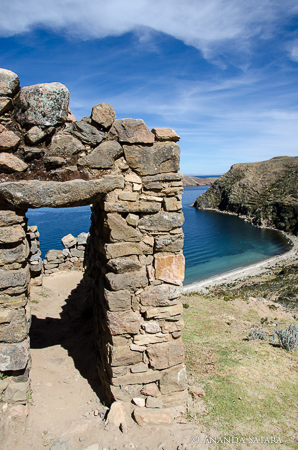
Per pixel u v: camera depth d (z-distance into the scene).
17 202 3.86
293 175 94.50
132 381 4.55
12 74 3.86
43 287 10.35
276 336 8.20
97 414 4.46
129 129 4.39
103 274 4.79
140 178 4.53
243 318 10.08
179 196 4.67
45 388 5.00
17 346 4.09
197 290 29.58
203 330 8.39
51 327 7.54
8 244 4.00
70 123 4.63
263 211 79.44
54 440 3.93
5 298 4.04
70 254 12.62
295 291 24.84
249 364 6.23
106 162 4.34
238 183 105.94
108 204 4.36
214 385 5.31
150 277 4.58
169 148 4.56
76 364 5.82
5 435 3.87
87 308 7.88
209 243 56.50
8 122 4.00
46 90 3.97
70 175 4.24
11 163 3.94
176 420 4.41
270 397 5.09
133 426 4.22
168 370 4.68
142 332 4.57
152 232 4.59
